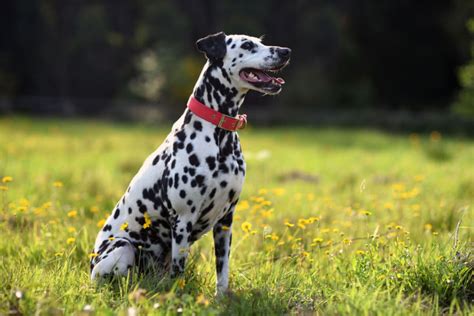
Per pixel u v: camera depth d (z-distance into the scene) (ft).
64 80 136.15
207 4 132.36
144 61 123.54
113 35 137.49
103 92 137.90
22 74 135.74
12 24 133.80
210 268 20.94
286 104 123.65
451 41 129.39
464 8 118.11
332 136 80.33
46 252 22.18
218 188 18.75
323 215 27.22
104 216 27.37
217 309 17.12
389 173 42.83
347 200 31.09
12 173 40.65
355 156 56.29
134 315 15.28
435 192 33.55
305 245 23.29
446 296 18.11
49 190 34.19
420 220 26.30
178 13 131.75
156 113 112.88
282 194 32.60
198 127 18.79
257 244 23.43
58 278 18.79
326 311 16.49
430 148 57.82
